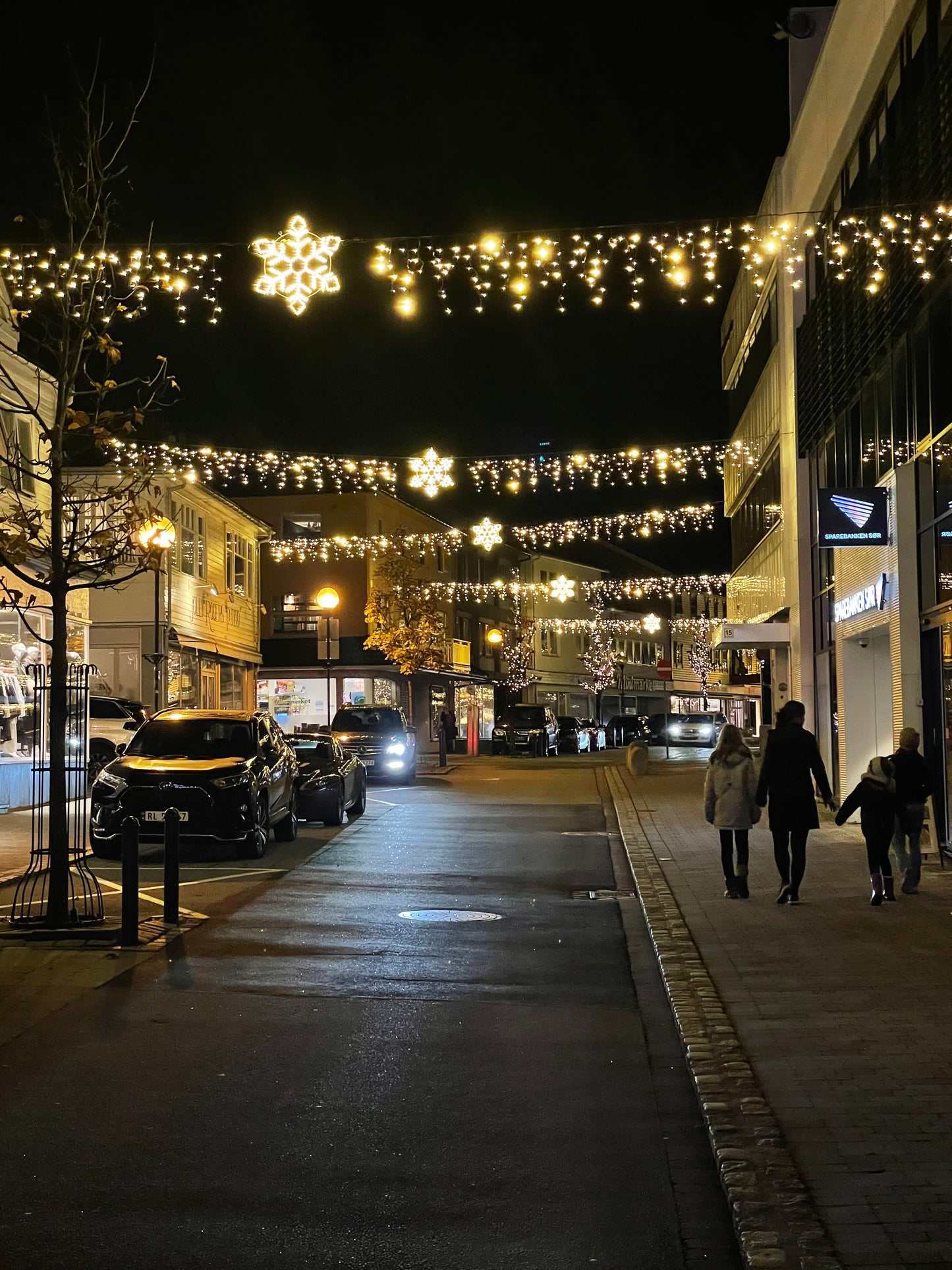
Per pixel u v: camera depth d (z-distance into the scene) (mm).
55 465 10547
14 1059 6789
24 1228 4566
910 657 15297
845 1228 4305
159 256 14672
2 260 13836
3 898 12344
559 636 73062
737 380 33938
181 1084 6363
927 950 9289
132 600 33219
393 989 8578
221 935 10453
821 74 20500
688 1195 4957
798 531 23625
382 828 19734
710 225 15000
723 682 91375
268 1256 4348
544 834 19078
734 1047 6676
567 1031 7523
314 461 33344
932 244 14070
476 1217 4711
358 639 47000
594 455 29766
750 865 14703
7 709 22719
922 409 15133
